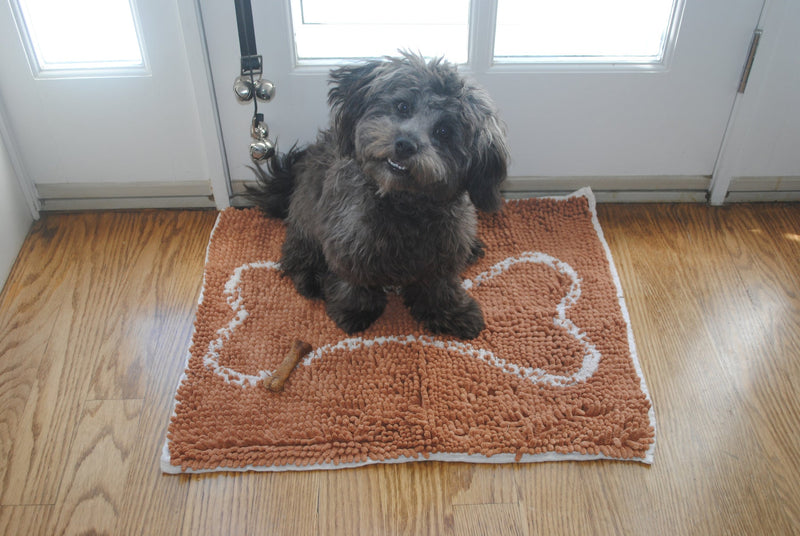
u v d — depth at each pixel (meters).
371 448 1.28
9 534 1.15
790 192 1.86
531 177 1.85
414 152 1.13
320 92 1.65
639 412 1.34
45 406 1.35
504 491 1.23
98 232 1.77
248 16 1.43
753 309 1.58
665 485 1.24
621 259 1.72
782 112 1.69
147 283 1.63
